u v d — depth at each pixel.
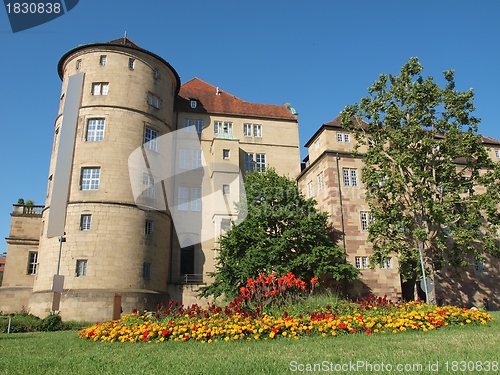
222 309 15.45
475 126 28.12
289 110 48.00
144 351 10.78
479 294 35.72
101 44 35.00
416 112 28.42
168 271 33.31
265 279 17.39
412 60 29.70
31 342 14.16
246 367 7.88
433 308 16.11
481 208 27.30
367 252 33.78
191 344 11.81
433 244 27.72
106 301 28.92
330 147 36.59
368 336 12.30
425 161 28.52
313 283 17.38
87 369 8.27
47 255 30.94
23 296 34.81
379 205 33.53
